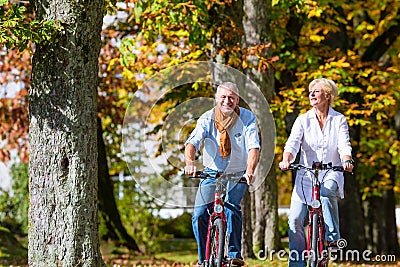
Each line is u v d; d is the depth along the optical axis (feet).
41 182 32.48
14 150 82.12
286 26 68.39
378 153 78.43
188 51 58.90
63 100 32.19
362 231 71.87
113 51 73.46
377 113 67.05
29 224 32.91
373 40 74.13
